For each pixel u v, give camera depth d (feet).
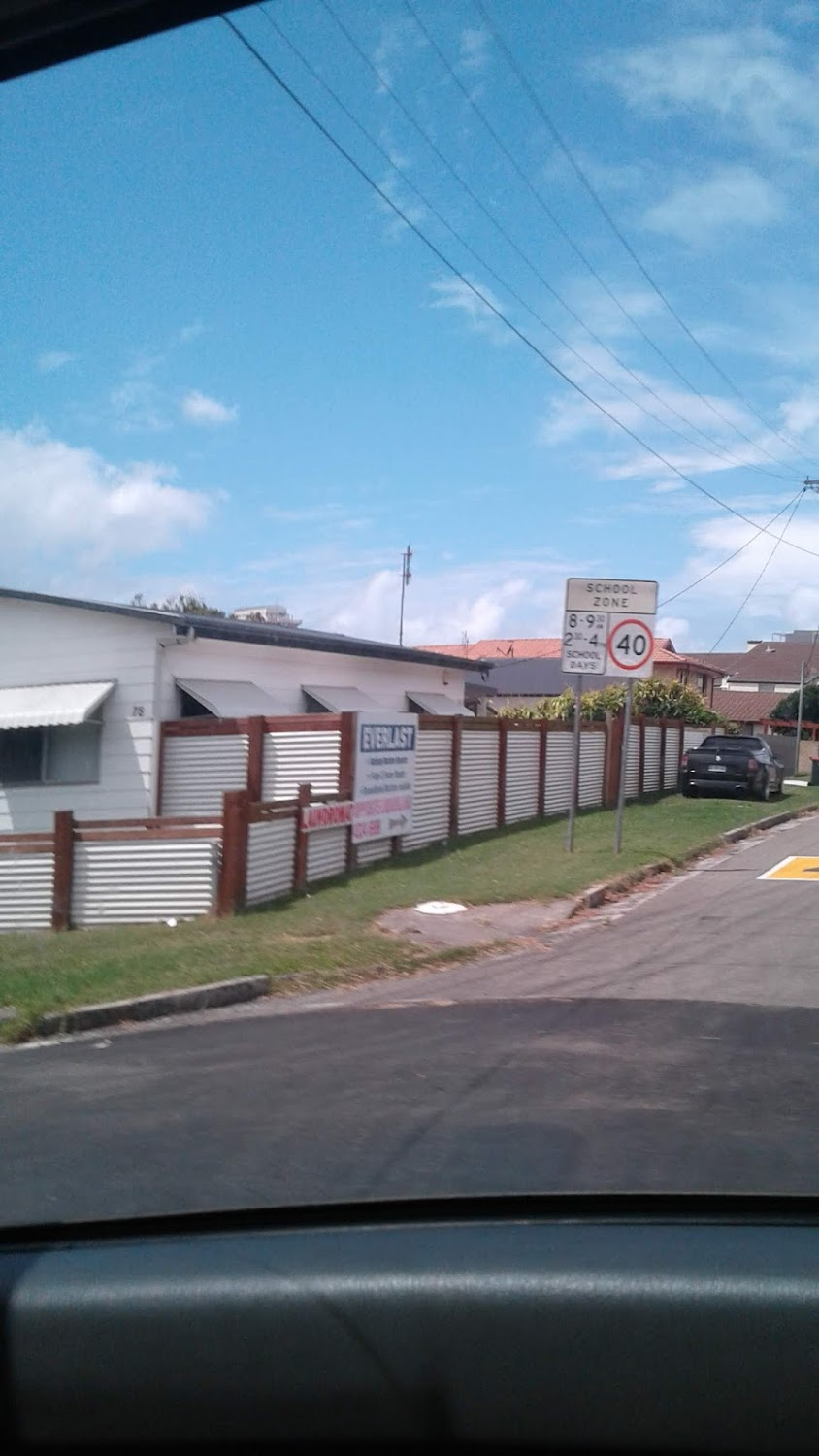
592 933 44.45
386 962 38.60
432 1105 22.90
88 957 39.58
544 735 80.84
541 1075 25.08
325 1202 16.78
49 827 66.28
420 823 65.10
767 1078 24.66
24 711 64.44
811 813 92.43
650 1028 29.63
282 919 46.09
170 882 48.37
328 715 58.03
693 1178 17.75
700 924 45.52
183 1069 27.14
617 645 61.46
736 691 248.73
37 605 67.31
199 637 65.62
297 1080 25.38
